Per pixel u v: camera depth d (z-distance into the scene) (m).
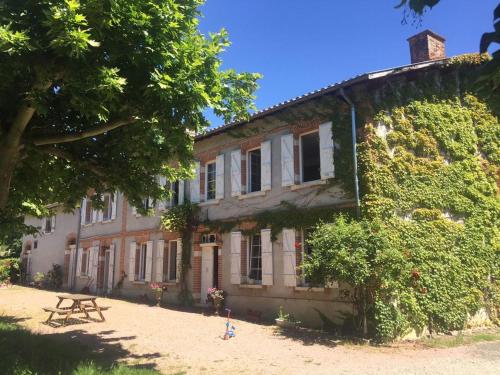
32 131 7.77
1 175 7.02
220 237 15.77
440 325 11.37
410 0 2.27
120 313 14.80
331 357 8.61
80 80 5.96
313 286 11.66
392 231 11.20
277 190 13.96
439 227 11.89
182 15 6.65
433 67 12.91
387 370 7.61
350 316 11.30
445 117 13.23
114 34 6.17
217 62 7.16
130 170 9.14
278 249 13.55
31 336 9.65
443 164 12.66
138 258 20.38
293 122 13.70
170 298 17.73
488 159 13.87
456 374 7.36
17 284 31.31
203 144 17.22
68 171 9.22
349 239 10.25
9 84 6.25
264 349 9.30
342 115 12.38
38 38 5.83
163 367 7.74
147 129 7.25
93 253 23.88
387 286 10.47
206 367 7.79
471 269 12.25
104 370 6.98
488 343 10.09
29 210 11.12
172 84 6.62
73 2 5.32
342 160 12.15
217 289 15.50
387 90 12.43
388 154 11.84
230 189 15.69
